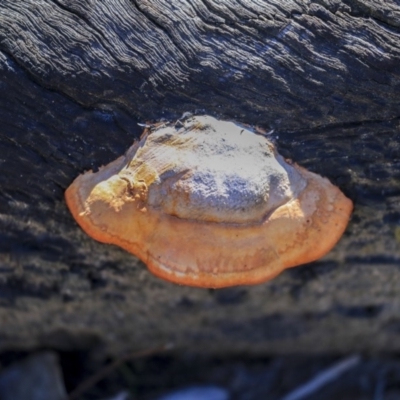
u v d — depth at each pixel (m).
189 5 0.40
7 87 0.40
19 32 0.40
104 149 0.41
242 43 0.40
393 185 0.42
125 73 0.40
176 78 0.40
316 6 0.40
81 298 0.46
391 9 0.40
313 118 0.40
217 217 0.40
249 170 0.40
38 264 0.44
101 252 0.43
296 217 0.40
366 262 0.44
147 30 0.40
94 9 0.40
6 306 0.46
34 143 0.41
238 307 0.47
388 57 0.40
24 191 0.42
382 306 0.48
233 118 0.40
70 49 0.40
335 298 0.47
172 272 0.40
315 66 0.40
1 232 0.43
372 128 0.41
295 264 0.40
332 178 0.41
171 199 0.40
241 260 0.40
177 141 0.40
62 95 0.40
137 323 0.48
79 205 0.40
